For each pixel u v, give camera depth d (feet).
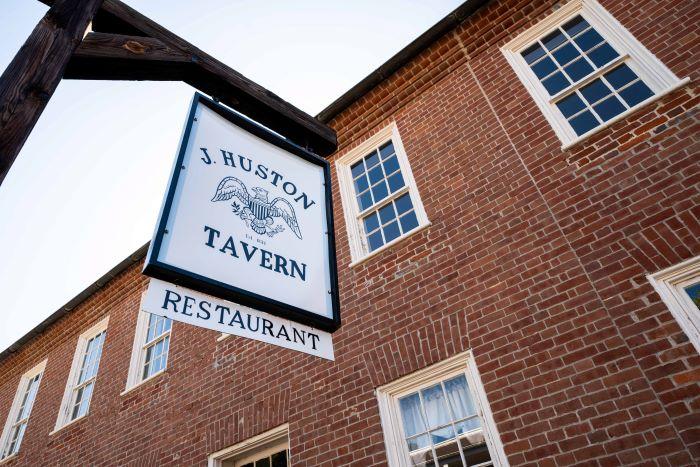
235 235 9.50
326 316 9.84
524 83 19.33
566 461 11.64
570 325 13.33
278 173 11.57
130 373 27.63
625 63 17.28
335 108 25.17
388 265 18.69
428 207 19.03
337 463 15.75
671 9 16.88
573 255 14.33
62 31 8.51
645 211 13.70
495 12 22.18
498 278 15.49
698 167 13.44
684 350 11.38
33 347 39.19
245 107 12.59
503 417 13.16
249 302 8.86
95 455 25.41
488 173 18.03
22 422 35.24
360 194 23.00
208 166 10.11
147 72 10.30
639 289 12.69
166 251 8.21
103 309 34.68
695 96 14.61
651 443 10.80
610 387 11.93
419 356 15.83
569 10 20.08
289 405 18.38
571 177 15.75
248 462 19.51
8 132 6.93
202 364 23.48
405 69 23.95
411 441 15.02
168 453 21.52
